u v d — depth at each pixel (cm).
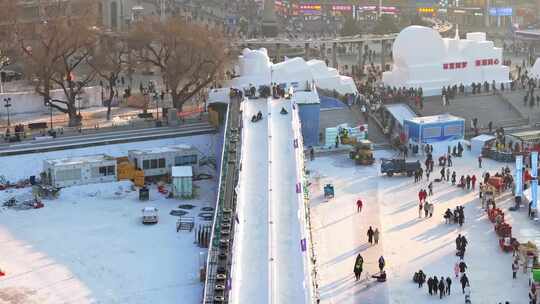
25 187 17900
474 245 15012
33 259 14388
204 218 16300
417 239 15275
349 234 15488
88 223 16050
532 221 16125
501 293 13212
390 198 17438
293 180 15475
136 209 16862
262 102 19750
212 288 12381
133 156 18762
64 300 12962
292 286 12156
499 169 19438
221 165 16838
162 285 13425
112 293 13188
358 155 19750
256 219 14075
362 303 12850
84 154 19162
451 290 13300
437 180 18575
